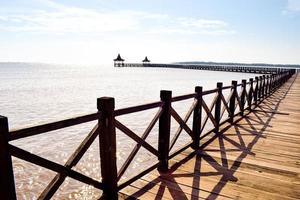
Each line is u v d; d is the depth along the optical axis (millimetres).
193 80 50781
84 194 6543
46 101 24125
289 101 12945
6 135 1654
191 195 3328
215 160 4645
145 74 83938
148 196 3256
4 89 35781
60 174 2141
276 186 3670
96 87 38031
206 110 5453
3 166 1653
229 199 3260
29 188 6902
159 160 3998
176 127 13133
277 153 5098
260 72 59312
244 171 4172
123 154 9281
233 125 7543
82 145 2352
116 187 2963
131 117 15797
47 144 10766
